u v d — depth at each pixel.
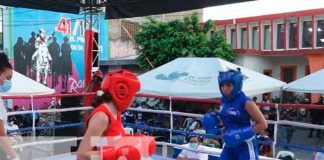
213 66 8.51
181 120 9.59
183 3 6.36
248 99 3.11
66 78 15.73
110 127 1.95
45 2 7.04
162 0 6.67
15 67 14.10
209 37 15.68
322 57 15.48
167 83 8.48
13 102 12.30
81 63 16.28
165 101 10.27
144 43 15.08
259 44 17.31
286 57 17.08
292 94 14.89
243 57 16.16
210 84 7.98
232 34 17.86
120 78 1.97
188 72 8.62
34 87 6.34
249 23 17.39
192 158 5.24
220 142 5.83
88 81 7.91
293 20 16.48
